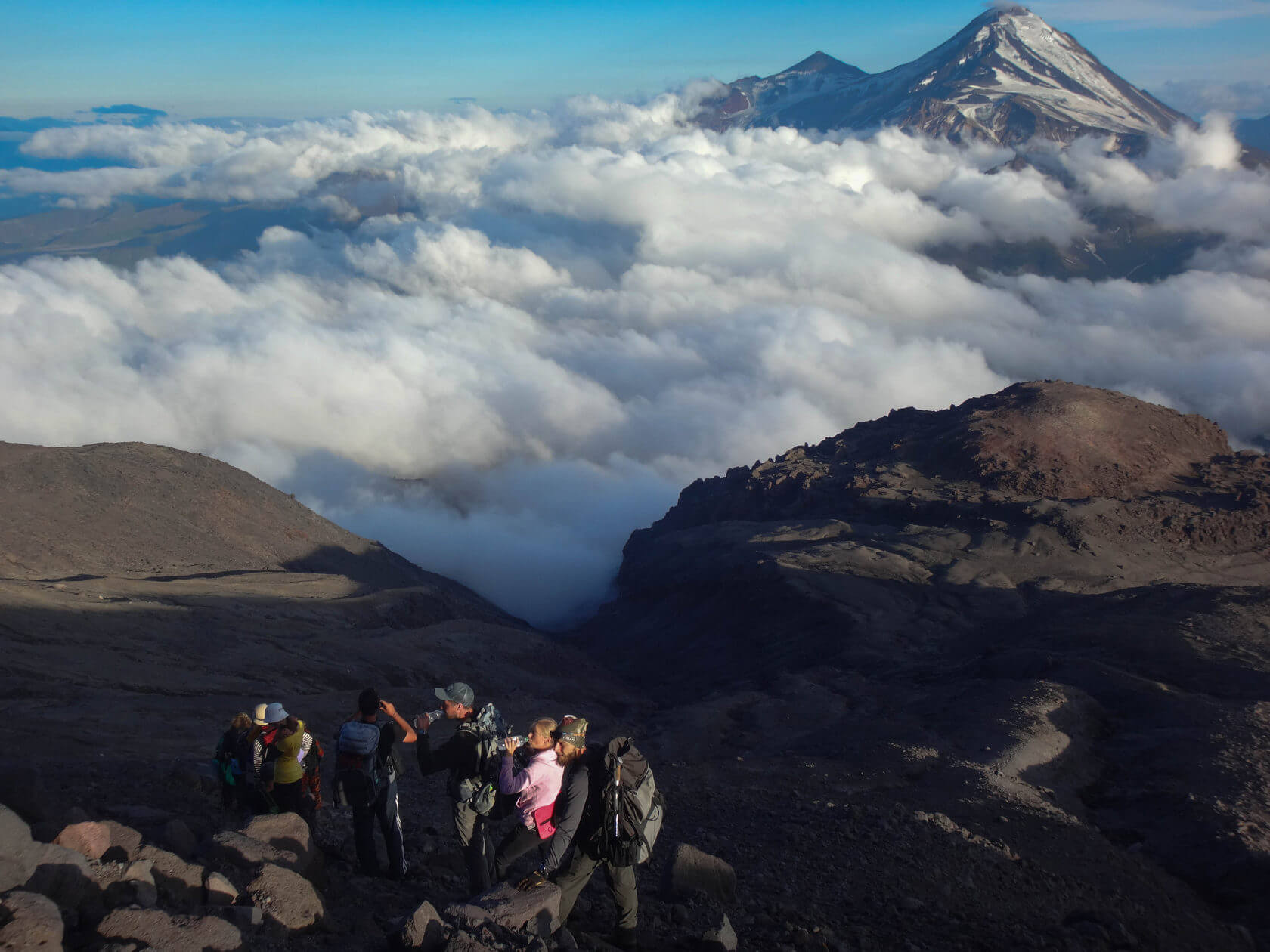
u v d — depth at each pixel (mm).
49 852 5324
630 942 6969
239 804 9688
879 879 11281
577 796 6367
